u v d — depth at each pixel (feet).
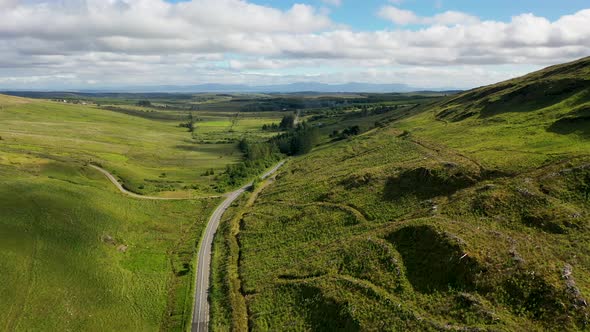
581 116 294.25
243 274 243.81
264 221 313.94
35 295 218.79
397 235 210.59
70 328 199.93
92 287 236.84
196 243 310.45
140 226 340.18
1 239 261.24
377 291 177.78
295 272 221.87
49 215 306.35
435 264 178.91
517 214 194.29
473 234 184.55
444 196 240.94
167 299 234.17
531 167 231.09
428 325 150.82
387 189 281.33
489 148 291.79
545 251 164.66
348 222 260.01
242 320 200.13
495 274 159.33
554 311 137.80
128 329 205.46
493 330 137.49
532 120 341.41
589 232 169.48
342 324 171.94
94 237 296.51
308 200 321.93
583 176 201.98
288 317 190.70
